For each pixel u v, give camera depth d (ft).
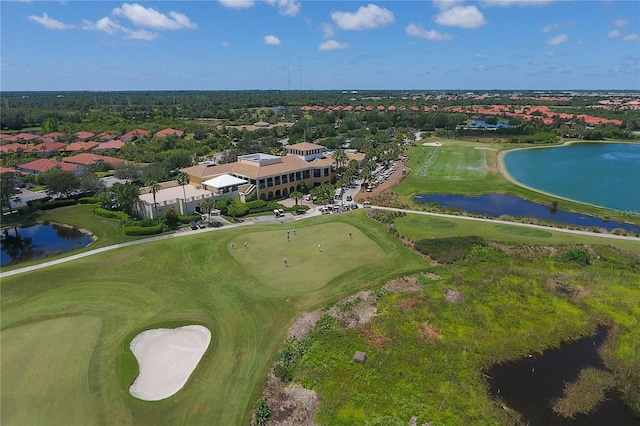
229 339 156.76
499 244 243.40
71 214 327.47
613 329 161.58
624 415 122.42
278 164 375.04
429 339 154.92
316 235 261.44
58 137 640.17
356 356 143.23
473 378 134.82
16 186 403.54
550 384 134.41
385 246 242.99
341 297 183.83
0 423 117.39
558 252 233.76
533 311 174.09
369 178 417.90
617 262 220.23
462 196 375.25
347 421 118.11
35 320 168.96
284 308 176.65
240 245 244.63
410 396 127.13
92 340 156.04
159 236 263.49
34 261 229.86
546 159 556.92
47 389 130.72
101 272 211.82
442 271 212.64
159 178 391.65
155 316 172.45
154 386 135.23
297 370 139.74
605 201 358.23
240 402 126.21
